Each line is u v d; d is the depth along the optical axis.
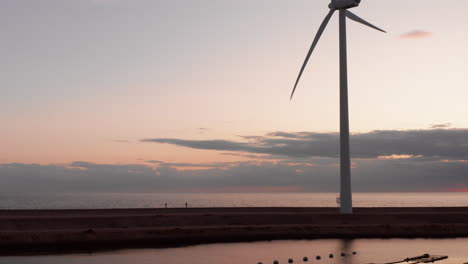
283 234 68.94
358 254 55.31
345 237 68.25
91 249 56.34
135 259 51.31
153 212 86.81
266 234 68.56
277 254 54.97
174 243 61.19
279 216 77.44
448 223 79.56
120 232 63.25
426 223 79.38
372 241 65.12
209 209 92.62
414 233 71.69
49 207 195.50
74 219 68.56
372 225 73.44
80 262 49.38
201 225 73.75
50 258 51.12
